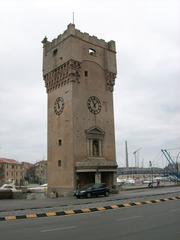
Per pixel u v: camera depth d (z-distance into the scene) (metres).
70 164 58.06
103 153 62.62
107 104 65.81
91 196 50.06
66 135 60.12
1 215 25.47
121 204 32.53
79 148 58.94
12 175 159.38
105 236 15.90
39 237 15.94
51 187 61.78
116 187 62.12
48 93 67.19
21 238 15.74
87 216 24.41
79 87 61.50
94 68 65.00
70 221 21.69
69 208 30.42
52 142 63.62
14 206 34.16
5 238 15.80
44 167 172.62
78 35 63.16
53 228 18.73
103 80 66.38
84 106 61.44
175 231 16.98
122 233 16.66
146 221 20.78
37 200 45.97
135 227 18.52
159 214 24.30
